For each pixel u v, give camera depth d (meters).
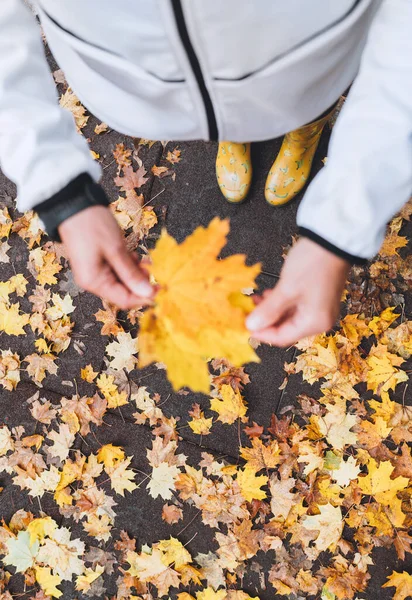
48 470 2.14
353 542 1.98
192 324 0.88
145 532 2.08
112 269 0.98
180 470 2.09
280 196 2.09
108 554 2.07
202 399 2.12
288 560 1.98
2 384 2.22
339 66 1.14
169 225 2.23
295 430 2.05
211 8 0.82
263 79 1.01
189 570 2.00
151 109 1.17
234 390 2.08
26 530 2.11
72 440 2.14
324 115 1.57
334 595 1.94
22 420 2.20
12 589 2.09
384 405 2.02
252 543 1.99
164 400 2.14
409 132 0.81
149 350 0.86
